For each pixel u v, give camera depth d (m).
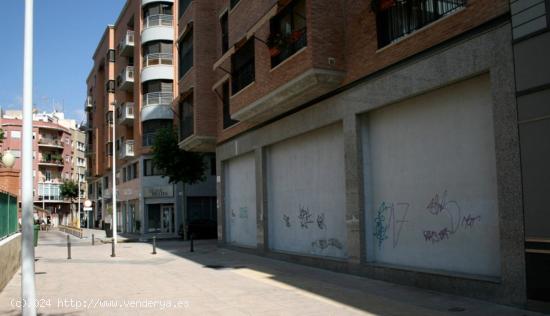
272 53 14.88
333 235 14.00
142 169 40.78
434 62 9.95
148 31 41.53
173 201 38.38
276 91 14.43
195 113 22.52
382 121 11.97
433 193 10.34
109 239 33.94
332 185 14.06
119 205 50.03
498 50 8.50
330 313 8.37
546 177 7.61
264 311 8.70
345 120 12.84
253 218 19.59
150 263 17.27
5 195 13.56
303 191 15.59
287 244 16.59
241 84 17.92
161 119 40.78
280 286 11.40
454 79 9.44
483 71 8.88
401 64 10.91
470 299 8.87
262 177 17.83
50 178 83.88
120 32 50.97
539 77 7.75
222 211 22.17
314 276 12.73
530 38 7.91
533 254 7.74
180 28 26.17
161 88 41.16
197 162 30.56
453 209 9.83
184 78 24.73
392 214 11.56
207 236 32.53
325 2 12.95
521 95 8.01
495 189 8.94
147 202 40.44
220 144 22.39
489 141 9.06
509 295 8.18
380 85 11.57
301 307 8.94
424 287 10.08
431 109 10.45
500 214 8.35
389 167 11.70
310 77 12.83
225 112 21.86
